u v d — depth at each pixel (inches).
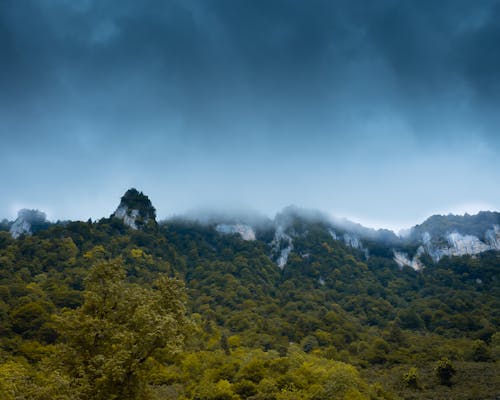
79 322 1752.0
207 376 3663.9
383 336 5989.2
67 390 1545.3
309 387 3393.2
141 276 7273.6
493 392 3688.5
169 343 1704.0
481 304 7455.7
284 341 5521.7
